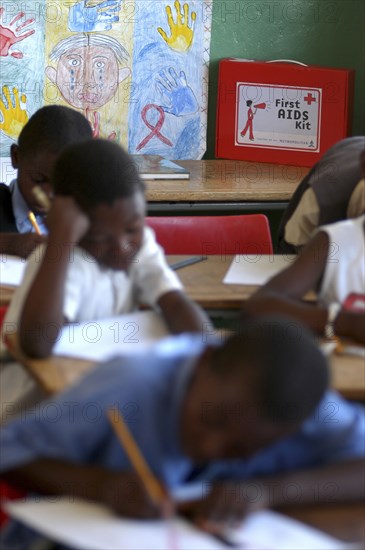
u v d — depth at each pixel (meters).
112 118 4.45
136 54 4.39
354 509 1.40
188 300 2.13
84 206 1.98
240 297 2.40
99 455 1.42
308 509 1.38
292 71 4.29
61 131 2.72
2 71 4.25
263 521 1.29
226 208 3.91
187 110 4.52
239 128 4.45
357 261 2.28
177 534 1.24
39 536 1.43
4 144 4.33
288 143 4.38
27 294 1.95
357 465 1.43
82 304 2.08
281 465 1.47
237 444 1.25
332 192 2.98
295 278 2.25
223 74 4.41
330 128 4.30
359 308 2.17
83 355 1.93
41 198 2.64
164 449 1.38
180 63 4.46
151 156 4.38
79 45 4.32
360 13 4.56
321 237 2.30
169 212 4.36
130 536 1.22
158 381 1.38
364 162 2.66
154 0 4.36
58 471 1.36
